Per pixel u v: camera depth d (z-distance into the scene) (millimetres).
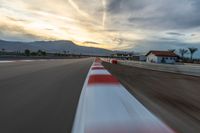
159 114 5543
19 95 7383
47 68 22047
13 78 12258
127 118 4293
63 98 6930
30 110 5434
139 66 36531
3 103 6176
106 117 4367
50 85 9961
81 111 5129
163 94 8992
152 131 3566
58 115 4977
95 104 5574
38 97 7082
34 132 3914
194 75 19375
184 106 6750
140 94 8648
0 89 8516
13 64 26812
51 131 3959
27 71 17203
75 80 12203
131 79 14688
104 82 9969
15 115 4980
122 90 7902
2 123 4418
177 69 22594
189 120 5098
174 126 4566
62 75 15109
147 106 6438
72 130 3936
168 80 14875
